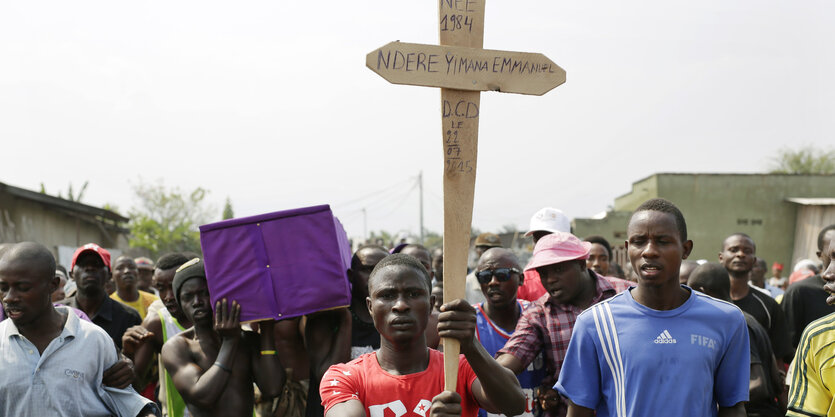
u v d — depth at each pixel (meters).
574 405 3.46
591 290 4.98
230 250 4.37
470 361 3.04
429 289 3.26
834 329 3.36
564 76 3.34
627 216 32.66
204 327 4.56
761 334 5.04
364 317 4.94
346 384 3.19
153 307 5.93
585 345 3.43
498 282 5.14
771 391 5.05
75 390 3.74
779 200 32.62
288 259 4.39
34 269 3.64
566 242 4.86
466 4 3.28
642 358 3.25
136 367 5.25
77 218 27.20
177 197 44.69
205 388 4.25
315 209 4.39
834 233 3.95
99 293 6.05
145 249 40.59
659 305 3.33
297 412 4.93
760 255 32.59
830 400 3.37
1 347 3.69
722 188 32.72
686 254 3.41
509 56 3.28
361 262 4.92
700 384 3.21
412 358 3.23
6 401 3.65
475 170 3.27
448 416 2.93
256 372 4.50
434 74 3.21
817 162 63.28
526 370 4.85
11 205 22.41
